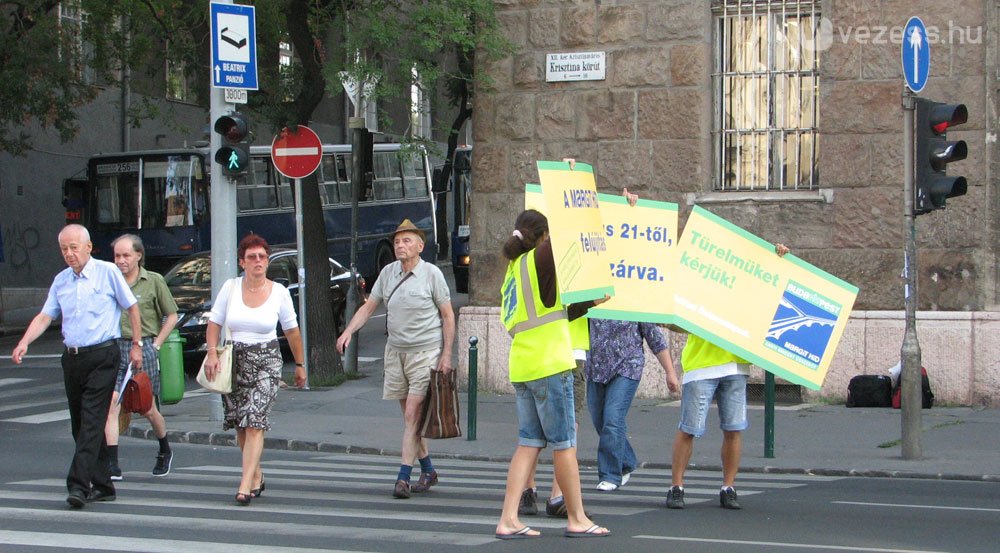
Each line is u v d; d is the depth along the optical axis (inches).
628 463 378.6
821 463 438.6
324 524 308.5
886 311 570.6
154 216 1091.3
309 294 708.7
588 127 623.5
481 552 268.7
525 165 636.7
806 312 348.8
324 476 414.6
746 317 341.1
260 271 348.5
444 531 297.4
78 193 1107.9
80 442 337.1
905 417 440.1
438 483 397.7
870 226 574.6
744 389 342.0
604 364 362.3
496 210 643.5
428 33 625.9
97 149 1317.7
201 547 275.0
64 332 341.7
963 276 558.3
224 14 554.9
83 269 343.0
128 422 408.5
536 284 284.2
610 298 322.3
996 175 555.5
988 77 554.6
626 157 615.8
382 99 700.0
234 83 558.3
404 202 1332.4
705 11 602.5
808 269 349.4
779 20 598.5
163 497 358.3
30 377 773.3
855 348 573.0
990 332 551.2
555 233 281.0
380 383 699.4
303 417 579.8
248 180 1114.7
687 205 604.4
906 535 293.3
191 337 760.3
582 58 622.8
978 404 553.9
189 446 520.4
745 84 605.0
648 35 610.9
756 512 331.6
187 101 1421.0
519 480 287.0
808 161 596.7
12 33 990.4
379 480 404.5
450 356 362.9
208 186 1090.7
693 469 447.2
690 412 336.5
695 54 602.5
